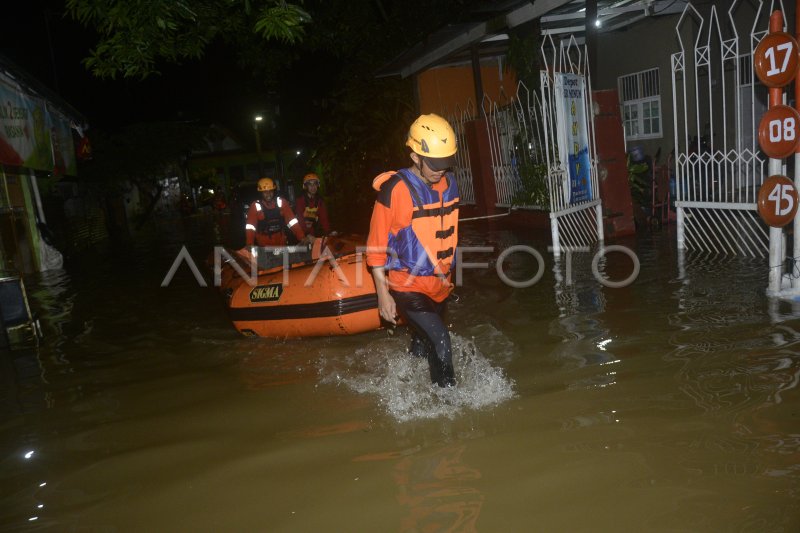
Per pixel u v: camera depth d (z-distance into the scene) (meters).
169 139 25.38
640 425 3.16
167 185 34.12
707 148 10.24
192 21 7.60
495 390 3.84
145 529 2.67
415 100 15.43
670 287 6.00
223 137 44.25
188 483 3.05
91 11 6.78
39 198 13.30
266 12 6.40
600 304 5.68
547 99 9.70
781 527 2.23
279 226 7.81
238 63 19.30
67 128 14.37
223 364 5.07
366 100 18.81
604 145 9.52
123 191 24.22
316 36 18.83
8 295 6.20
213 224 23.16
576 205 8.84
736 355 4.00
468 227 12.31
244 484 2.98
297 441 3.42
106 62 7.21
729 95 11.23
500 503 2.58
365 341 5.29
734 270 6.41
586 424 3.25
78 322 7.14
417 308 3.75
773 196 5.24
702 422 3.11
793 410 3.14
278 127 35.53
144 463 3.33
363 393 4.07
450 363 3.75
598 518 2.41
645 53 13.16
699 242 7.95
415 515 2.55
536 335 4.93
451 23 10.67
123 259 13.55
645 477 2.67
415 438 3.30
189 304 7.67
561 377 3.96
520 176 11.31
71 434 3.84
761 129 5.27
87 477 3.23
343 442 3.34
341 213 20.16
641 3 11.38
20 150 10.53
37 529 2.75
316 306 5.29
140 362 5.32
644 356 4.18
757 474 2.59
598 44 14.69
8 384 5.00
